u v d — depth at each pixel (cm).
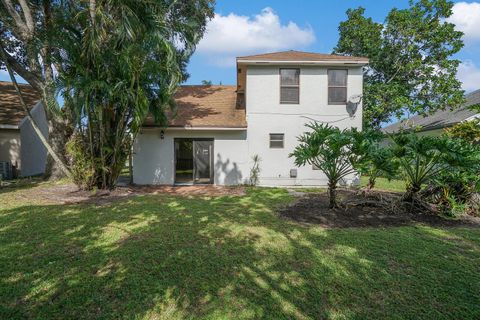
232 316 281
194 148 1252
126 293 319
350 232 545
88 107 813
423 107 1852
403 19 1800
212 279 353
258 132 1243
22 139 1444
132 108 918
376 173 701
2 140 1383
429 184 739
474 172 648
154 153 1232
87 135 922
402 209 706
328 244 478
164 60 926
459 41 1769
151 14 866
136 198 876
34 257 409
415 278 361
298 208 744
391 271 380
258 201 850
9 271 365
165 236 507
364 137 625
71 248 445
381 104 1786
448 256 433
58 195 888
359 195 797
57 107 811
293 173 1241
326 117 1238
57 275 357
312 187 1208
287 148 1243
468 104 2056
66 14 830
